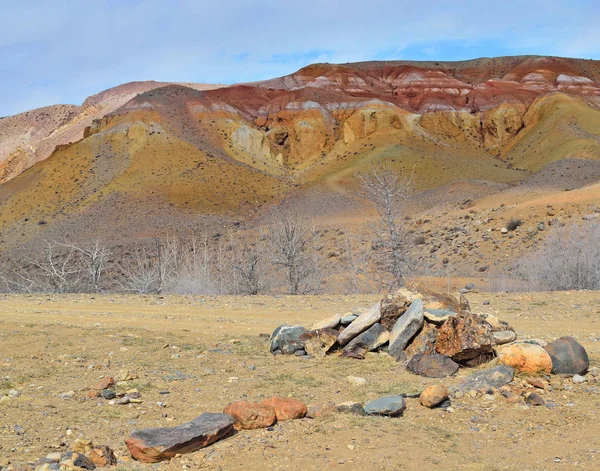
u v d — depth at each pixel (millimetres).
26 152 194375
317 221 74188
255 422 6508
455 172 104938
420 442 6098
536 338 10430
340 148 127375
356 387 8211
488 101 141125
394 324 10328
